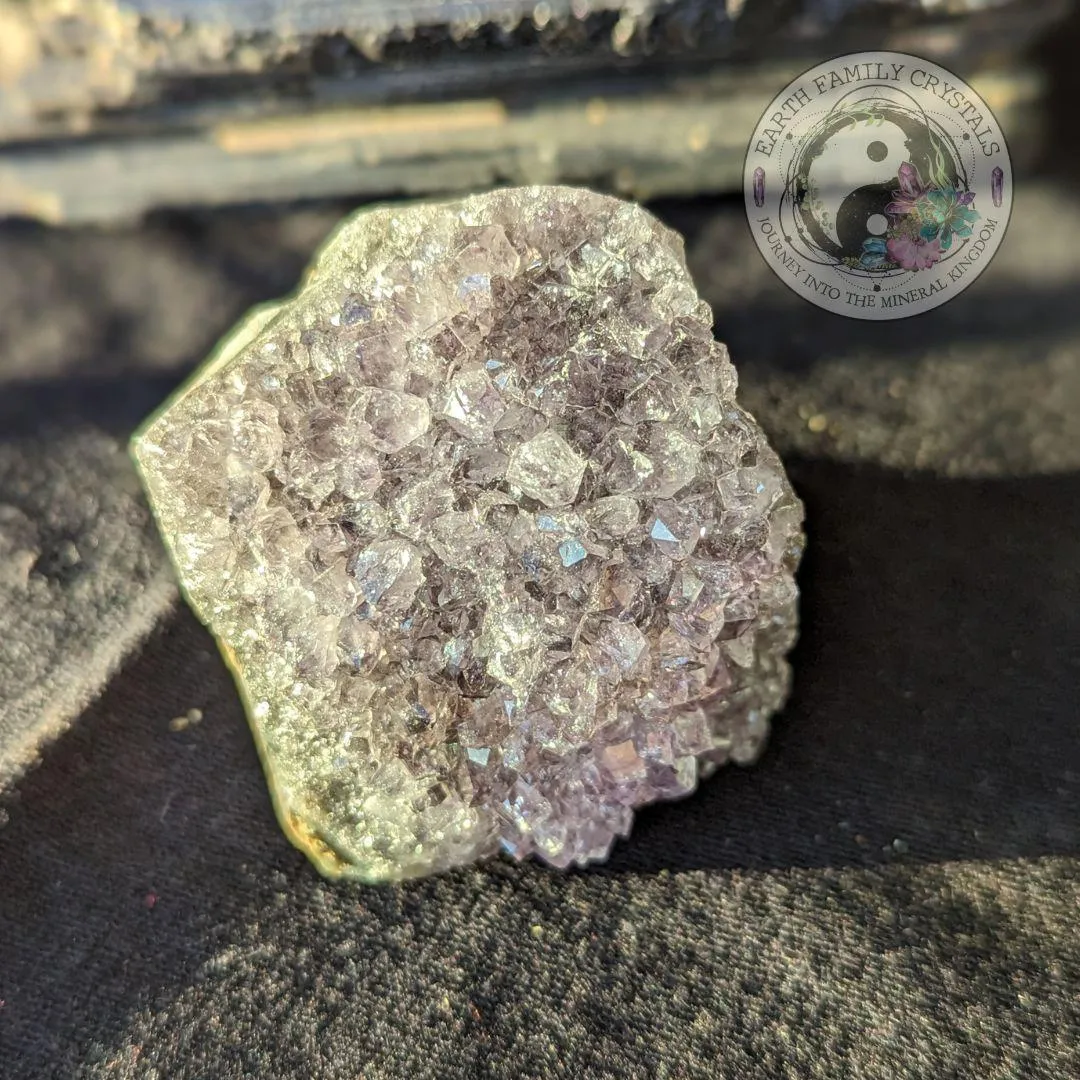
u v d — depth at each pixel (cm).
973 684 11
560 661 9
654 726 10
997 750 11
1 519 13
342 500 9
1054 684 11
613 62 14
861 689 11
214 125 15
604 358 9
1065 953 9
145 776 11
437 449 9
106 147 15
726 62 14
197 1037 9
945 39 14
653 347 9
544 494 9
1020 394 13
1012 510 12
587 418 9
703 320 10
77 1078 9
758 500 9
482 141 15
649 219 10
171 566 12
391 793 10
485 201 9
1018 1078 9
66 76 14
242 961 10
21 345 14
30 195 15
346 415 9
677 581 9
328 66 15
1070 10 14
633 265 9
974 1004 9
